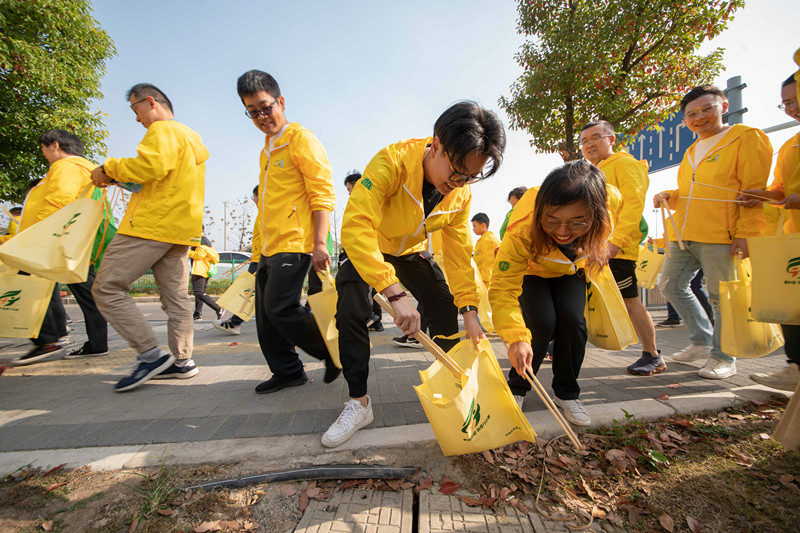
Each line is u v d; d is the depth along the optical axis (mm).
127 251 2557
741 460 1676
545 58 7668
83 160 3166
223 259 14781
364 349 1917
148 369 2686
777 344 2410
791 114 2266
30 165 9398
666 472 1618
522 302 2176
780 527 1297
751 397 2266
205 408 2291
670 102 7488
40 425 2070
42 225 2404
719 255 2729
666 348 3744
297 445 1789
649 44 7469
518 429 1512
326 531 1326
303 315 2436
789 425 1407
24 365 3438
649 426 1977
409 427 1938
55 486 1535
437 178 1610
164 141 2533
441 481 1598
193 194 2766
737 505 1411
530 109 8055
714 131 2904
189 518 1394
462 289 1938
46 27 9297
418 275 2146
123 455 1733
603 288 2182
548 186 1664
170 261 2840
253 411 2230
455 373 1542
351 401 1910
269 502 1481
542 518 1396
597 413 2066
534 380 1693
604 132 2990
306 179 2379
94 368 3301
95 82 10344
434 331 2264
